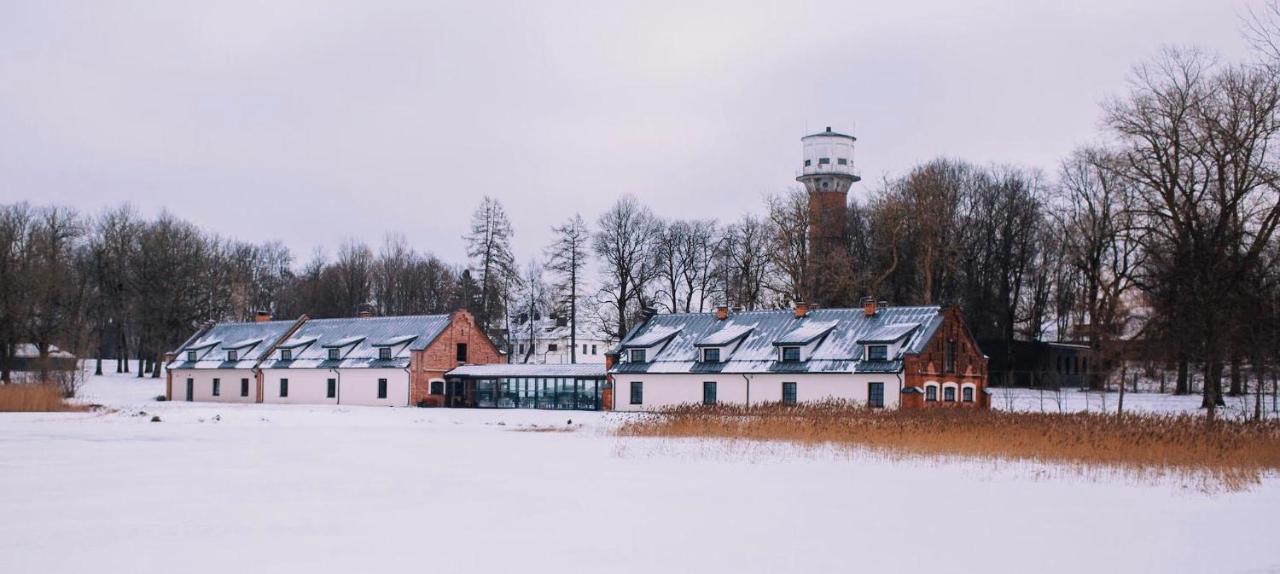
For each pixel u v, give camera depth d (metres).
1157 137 62.72
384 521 23.17
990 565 19.11
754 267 97.44
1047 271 93.44
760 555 19.80
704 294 101.94
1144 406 64.88
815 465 35.03
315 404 89.44
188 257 110.81
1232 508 25.73
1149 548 20.64
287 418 63.06
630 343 76.56
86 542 20.66
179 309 110.00
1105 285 72.88
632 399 75.38
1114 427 40.28
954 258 86.31
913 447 38.97
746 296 97.69
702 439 44.81
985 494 27.98
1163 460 34.72
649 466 34.47
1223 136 58.44
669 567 18.77
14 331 89.50
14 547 20.14
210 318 112.06
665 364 74.38
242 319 131.75
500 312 104.19
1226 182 60.03
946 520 23.72
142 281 109.19
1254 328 50.47
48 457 36.38
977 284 92.12
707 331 76.00
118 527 22.27
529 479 30.64
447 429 52.91
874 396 65.31
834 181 102.25
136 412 67.12
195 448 40.31
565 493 27.66
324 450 39.78
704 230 102.31
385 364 86.62
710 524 23.05
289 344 94.44
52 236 100.69
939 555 19.91
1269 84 57.53
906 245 89.50
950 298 91.19
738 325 75.06
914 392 63.53
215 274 114.50
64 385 78.69
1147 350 58.12
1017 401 71.62
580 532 21.98
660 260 100.00
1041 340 99.44
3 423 54.84
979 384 71.19
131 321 111.94
